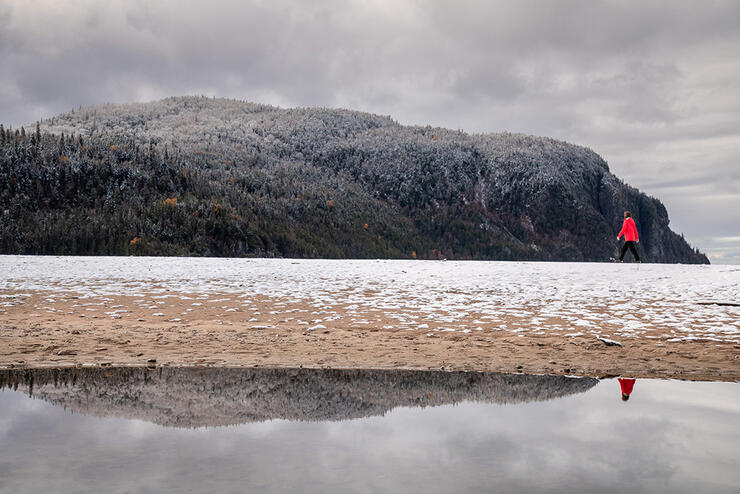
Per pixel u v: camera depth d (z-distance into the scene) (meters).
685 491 3.22
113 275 20.62
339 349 9.60
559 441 4.31
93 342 10.01
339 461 3.80
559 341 10.09
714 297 15.12
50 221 193.88
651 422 5.05
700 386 6.93
